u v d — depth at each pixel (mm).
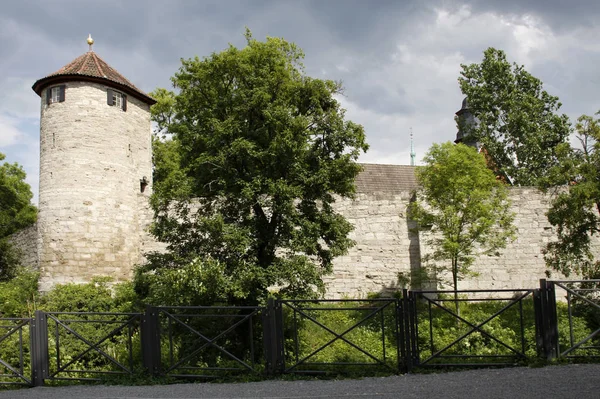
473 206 16203
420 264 20250
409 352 9578
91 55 21875
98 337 14500
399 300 9711
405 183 31953
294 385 8930
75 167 20078
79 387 9570
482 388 8008
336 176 14586
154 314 9875
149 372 9797
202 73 16500
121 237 20891
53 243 19797
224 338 13336
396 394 7926
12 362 12898
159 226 14766
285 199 13953
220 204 15242
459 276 18031
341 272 20875
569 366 9352
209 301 14125
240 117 14938
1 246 24062
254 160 14438
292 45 19516
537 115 30609
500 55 30969
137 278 17719
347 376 9469
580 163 15773
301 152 14508
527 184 28766
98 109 20641
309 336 14359
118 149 21109
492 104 30578
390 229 21000
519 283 20359
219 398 8156
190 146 16422
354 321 16016
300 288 14711
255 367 9938
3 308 18188
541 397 7285
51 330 14867
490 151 30078
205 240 14766
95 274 19969
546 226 20594
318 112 15008
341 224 15391
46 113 20703
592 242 20172
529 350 11570
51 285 19625
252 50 16422
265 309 9711
